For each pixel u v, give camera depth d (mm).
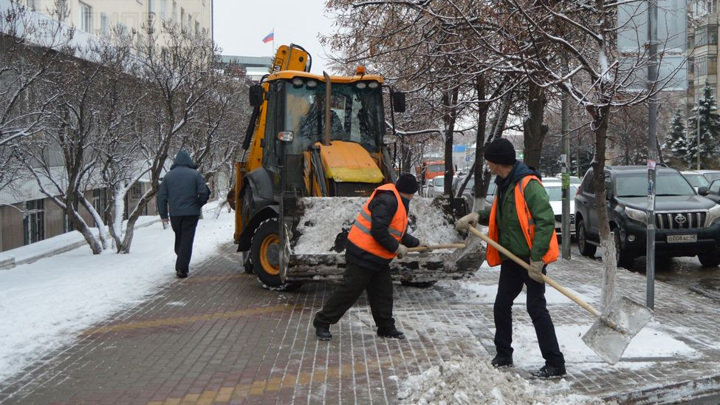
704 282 12203
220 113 19844
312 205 8914
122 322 8062
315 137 10492
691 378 5859
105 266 12242
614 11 8984
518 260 5984
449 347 6898
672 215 13461
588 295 9656
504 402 4922
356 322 8039
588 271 12445
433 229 9188
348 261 7133
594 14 8766
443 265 8953
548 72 7820
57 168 21016
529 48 8422
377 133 10773
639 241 13461
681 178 15250
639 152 39156
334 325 7891
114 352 6777
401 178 7277
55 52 13164
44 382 5852
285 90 10492
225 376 6020
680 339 7258
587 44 9562
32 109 12609
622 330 5648
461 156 47531
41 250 15320
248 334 7492
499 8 8688
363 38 11539
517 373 6016
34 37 13680
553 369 5926
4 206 19422
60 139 13453
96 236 18266
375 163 10125
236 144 23672
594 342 5730
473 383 5066
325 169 9805
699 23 12172
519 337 7191
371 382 5812
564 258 14711
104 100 14133
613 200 14406
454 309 8758
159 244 16188
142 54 21969
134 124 15656
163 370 6199
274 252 10094
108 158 14102
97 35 25719
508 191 6113
